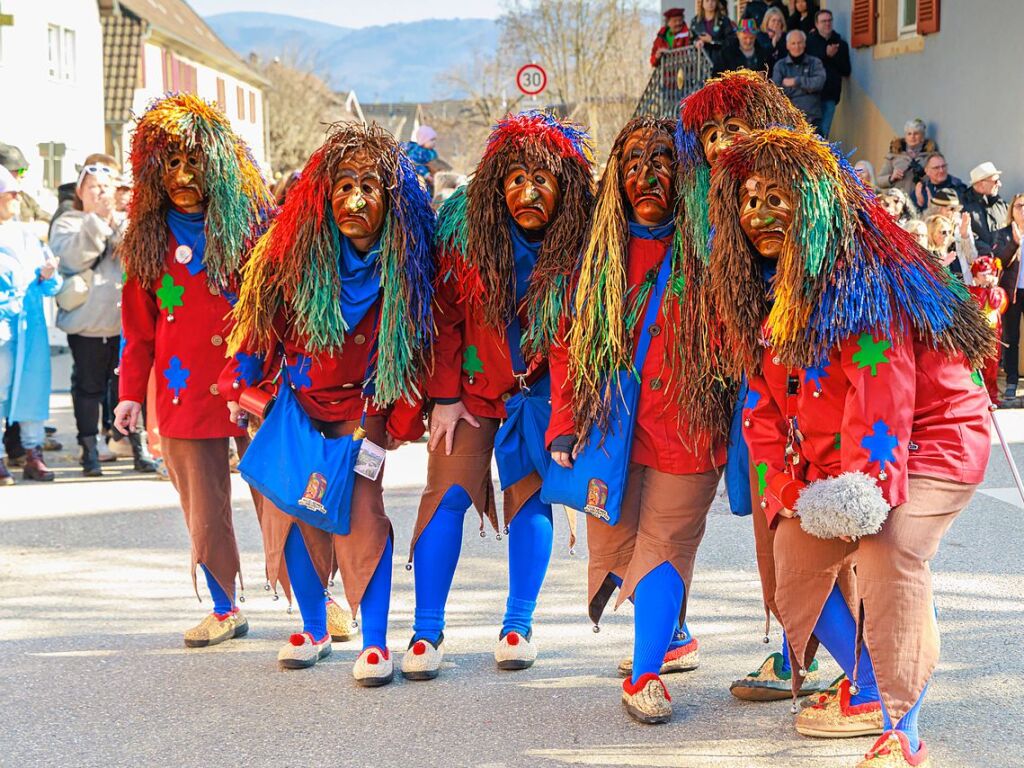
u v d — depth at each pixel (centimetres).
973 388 388
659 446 444
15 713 463
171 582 645
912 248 387
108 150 3672
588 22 4109
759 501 429
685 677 489
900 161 1370
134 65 3725
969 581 608
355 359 489
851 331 372
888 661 379
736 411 442
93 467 948
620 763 406
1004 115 1295
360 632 560
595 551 464
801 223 371
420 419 499
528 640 509
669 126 445
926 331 379
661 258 446
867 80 1595
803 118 438
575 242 467
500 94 4772
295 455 479
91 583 643
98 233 925
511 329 487
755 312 398
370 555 488
